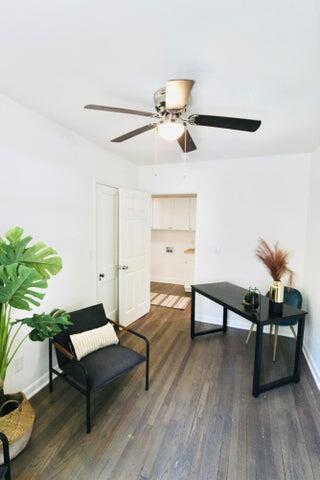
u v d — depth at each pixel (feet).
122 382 8.00
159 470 5.23
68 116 7.33
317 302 8.77
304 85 5.50
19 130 6.64
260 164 11.42
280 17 3.68
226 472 5.23
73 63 4.87
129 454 5.57
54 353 7.98
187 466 5.33
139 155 11.44
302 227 10.98
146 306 13.83
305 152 10.63
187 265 17.90
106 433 6.09
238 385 7.93
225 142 9.39
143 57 4.64
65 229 8.43
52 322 5.51
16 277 4.65
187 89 4.75
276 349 10.16
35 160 7.17
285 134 8.50
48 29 4.01
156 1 3.47
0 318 5.34
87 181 9.44
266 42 4.18
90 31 4.04
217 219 12.32
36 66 4.98
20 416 5.44
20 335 6.93
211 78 5.27
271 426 6.38
